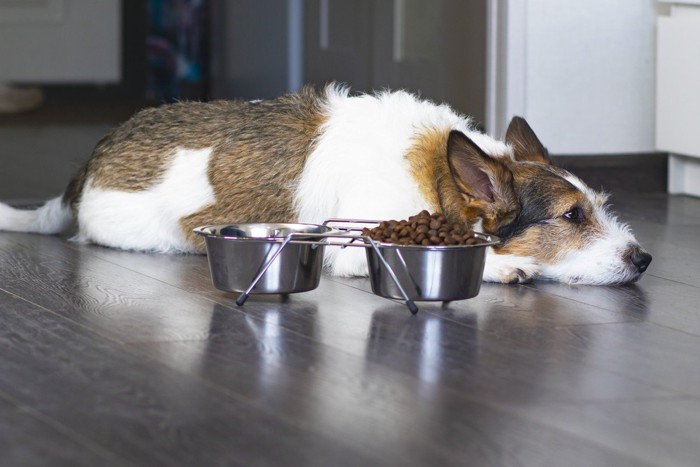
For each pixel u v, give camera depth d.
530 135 3.34
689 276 3.21
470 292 2.74
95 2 8.90
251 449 1.72
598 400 2.00
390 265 2.70
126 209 3.57
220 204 3.46
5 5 8.68
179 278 3.11
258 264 2.73
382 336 2.45
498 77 4.99
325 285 3.03
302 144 3.39
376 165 3.21
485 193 3.02
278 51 7.20
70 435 1.78
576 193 3.08
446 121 3.36
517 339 2.44
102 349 2.31
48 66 8.89
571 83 5.05
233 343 2.37
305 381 2.09
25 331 2.46
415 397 2.00
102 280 3.07
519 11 4.91
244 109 3.54
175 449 1.72
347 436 1.78
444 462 1.68
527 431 1.82
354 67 6.56
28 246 3.65
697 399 2.02
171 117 3.60
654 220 4.31
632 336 2.49
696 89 4.77
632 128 5.17
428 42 5.85
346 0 6.59
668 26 4.88
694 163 5.03
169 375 2.12
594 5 5.02
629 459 1.71
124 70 9.03
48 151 6.41
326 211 3.31
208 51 8.80
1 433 1.79
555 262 3.06
